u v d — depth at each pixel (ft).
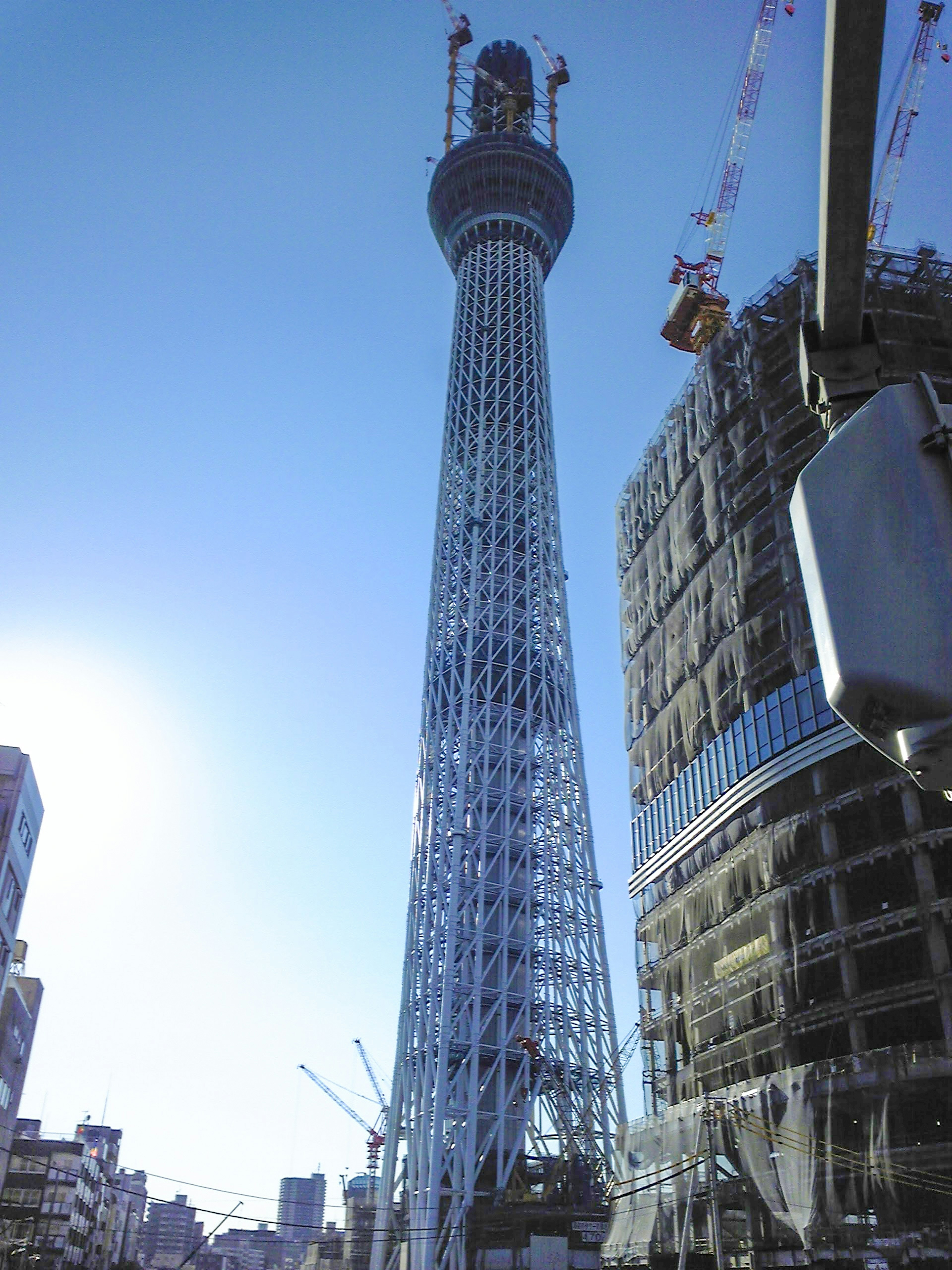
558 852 470.80
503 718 491.72
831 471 22.27
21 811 401.49
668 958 353.92
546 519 563.07
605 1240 333.83
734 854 319.06
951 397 245.86
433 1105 396.16
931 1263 215.10
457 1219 368.89
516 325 625.82
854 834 289.94
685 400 418.51
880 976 267.18
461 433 595.06
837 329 23.85
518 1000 431.43
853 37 18.30
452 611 532.73
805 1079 253.85
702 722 359.46
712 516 376.48
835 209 20.76
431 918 447.42
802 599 315.37
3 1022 412.16
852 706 20.27
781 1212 247.50
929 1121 234.58
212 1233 266.16
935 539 20.43
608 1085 421.59
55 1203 559.79
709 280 612.70
